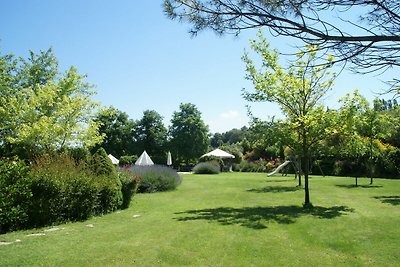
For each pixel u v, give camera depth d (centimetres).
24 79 2014
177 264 516
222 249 590
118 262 522
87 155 1276
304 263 523
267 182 2059
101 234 709
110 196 1048
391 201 1177
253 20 295
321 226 773
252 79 1148
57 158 1048
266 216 908
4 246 613
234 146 4900
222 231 723
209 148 5616
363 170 2472
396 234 693
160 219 884
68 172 934
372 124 1791
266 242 636
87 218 941
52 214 847
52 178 847
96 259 536
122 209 1114
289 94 1107
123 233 714
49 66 2083
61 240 658
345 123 1052
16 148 1301
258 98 1122
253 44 1126
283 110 1207
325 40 265
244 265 513
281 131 1102
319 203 1157
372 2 249
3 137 1396
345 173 2562
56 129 1341
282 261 531
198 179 2422
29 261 523
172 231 727
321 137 1078
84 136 1517
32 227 809
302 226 773
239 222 823
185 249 589
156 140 5384
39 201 821
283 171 3047
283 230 734
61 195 862
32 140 1289
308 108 1135
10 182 738
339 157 2598
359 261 532
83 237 682
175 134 5244
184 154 5162
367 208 1031
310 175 2728
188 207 1115
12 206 763
